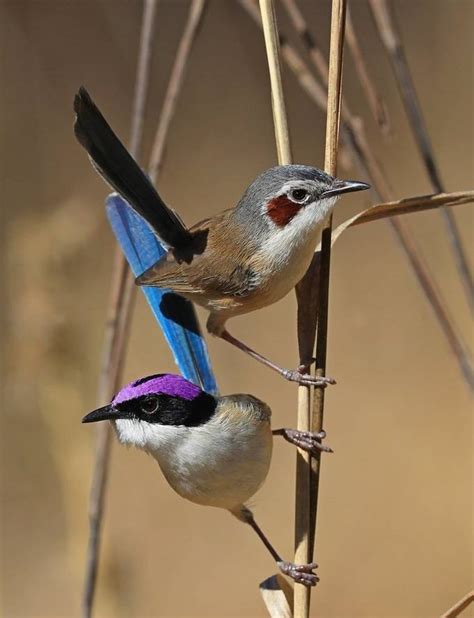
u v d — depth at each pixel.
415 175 15.77
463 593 12.78
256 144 17.16
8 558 13.88
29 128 15.59
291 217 6.89
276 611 6.52
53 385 10.56
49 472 14.08
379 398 14.57
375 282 15.59
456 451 13.85
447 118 15.64
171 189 17.05
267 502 13.84
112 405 6.47
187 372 7.19
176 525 13.64
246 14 16.66
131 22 16.36
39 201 15.52
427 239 15.16
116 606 10.45
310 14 16.34
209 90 17.20
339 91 6.33
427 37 15.94
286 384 15.09
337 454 14.14
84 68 16.17
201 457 6.28
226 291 7.32
